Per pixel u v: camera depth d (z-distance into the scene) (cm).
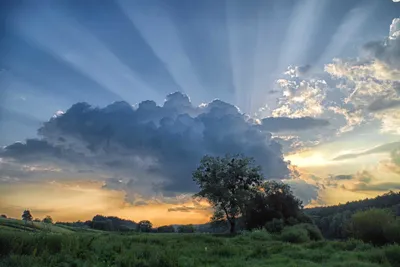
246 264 1939
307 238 3625
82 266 1566
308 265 1852
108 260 1741
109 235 3072
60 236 1981
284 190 6394
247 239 3600
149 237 3369
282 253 2361
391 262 1836
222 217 6650
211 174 6738
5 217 5738
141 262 1695
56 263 1527
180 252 2286
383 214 2889
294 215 6316
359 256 2075
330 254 2233
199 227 7088
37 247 1795
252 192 6531
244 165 6700
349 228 3131
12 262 1455
